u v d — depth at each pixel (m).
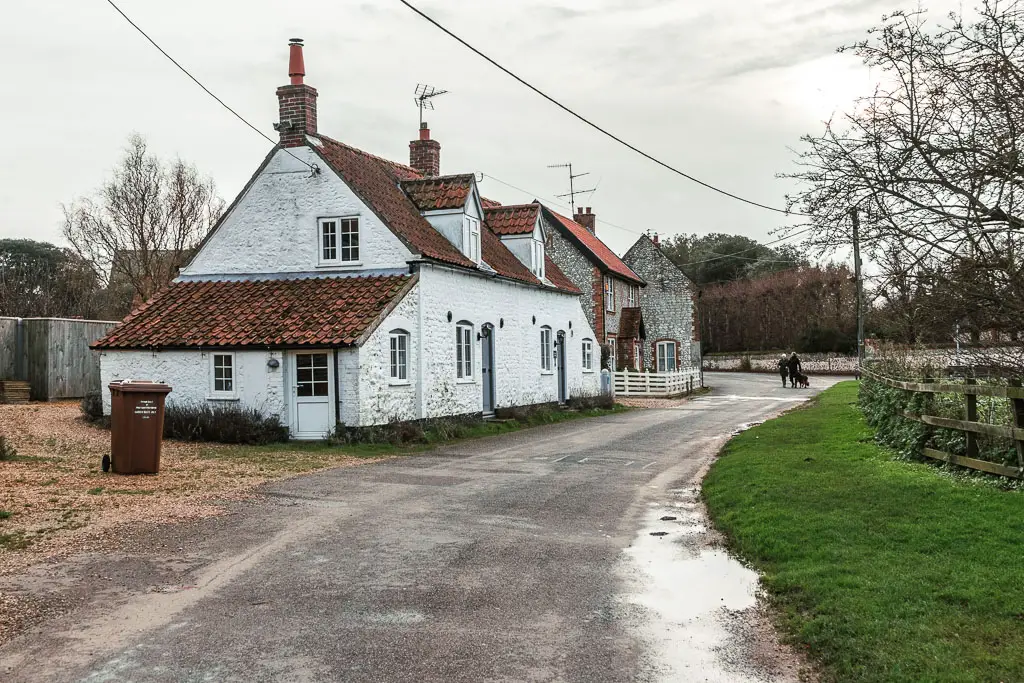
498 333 25.77
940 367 17.38
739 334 78.62
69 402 24.86
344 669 5.98
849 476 12.05
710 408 32.81
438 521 10.65
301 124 22.09
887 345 23.84
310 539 9.61
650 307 50.03
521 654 6.27
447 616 7.11
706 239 98.19
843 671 5.69
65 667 6.00
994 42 10.19
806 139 11.30
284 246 21.92
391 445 18.64
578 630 6.79
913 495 10.23
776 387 49.38
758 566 8.40
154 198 39.97
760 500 10.86
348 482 13.43
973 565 7.32
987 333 12.02
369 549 9.23
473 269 23.41
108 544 9.14
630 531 10.19
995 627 6.00
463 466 15.56
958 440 12.09
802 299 72.94
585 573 8.39
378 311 19.30
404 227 22.03
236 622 6.93
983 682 5.19
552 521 10.72
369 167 24.80
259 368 19.22
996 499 9.62
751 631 6.73
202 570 8.36
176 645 6.42
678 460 16.55
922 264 11.19
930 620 6.19
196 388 19.73
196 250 22.70
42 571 8.16
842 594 6.92
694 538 9.78
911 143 10.80
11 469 13.23
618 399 39.28
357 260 21.36
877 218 11.12
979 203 10.50
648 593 7.75
